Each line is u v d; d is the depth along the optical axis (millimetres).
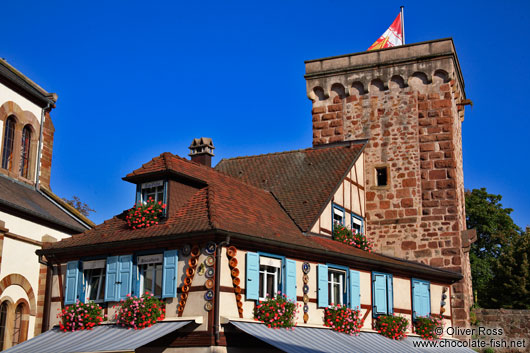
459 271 28125
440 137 29578
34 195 27344
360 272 23984
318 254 22500
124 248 21000
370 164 30438
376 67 31031
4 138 26859
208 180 23531
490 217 49438
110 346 18000
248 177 29578
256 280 20094
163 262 19969
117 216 23203
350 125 31219
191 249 19672
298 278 21688
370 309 24047
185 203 22062
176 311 19500
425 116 29953
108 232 22141
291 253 21609
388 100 30750
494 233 49062
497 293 43594
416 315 25719
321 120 31828
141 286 20688
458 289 28000
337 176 27609
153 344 19562
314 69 32281
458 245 28375
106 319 20812
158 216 21422
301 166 29344
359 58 31453
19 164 27484
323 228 25500
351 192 28594
